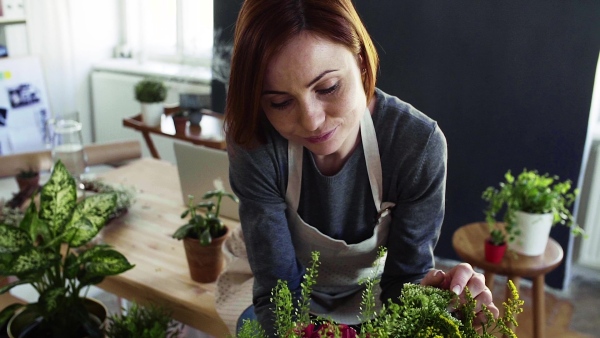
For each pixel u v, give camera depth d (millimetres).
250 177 1097
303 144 967
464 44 2465
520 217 1874
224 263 1523
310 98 866
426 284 972
